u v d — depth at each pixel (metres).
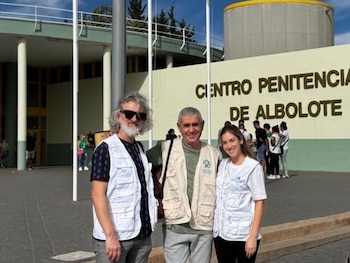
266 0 28.92
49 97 36.41
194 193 4.58
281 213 10.84
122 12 10.35
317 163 23.39
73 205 12.09
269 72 24.92
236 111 26.02
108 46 29.31
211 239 4.68
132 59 32.62
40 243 7.96
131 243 3.87
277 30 28.77
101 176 3.80
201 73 27.58
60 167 30.86
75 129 13.06
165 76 29.11
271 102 24.86
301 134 23.88
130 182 3.88
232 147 4.68
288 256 8.16
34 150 34.56
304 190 15.27
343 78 22.64
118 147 3.91
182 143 4.66
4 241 8.09
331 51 23.00
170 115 28.80
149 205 4.03
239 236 4.63
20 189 16.02
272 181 18.17
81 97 34.16
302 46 28.73
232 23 30.12
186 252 4.64
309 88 23.66
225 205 4.66
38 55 32.16
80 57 32.81
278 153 19.36
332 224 9.87
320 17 29.19
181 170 4.57
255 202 4.66
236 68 26.09
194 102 27.86
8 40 28.03
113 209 3.82
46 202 12.66
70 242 8.04
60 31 27.39
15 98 34.62
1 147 33.09
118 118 4.01
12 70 34.62
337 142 22.84
